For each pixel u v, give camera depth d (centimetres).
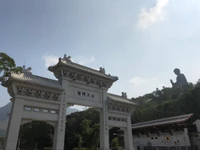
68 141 6506
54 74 3247
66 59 3192
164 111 7462
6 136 2236
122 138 6581
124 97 4206
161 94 12344
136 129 5228
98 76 3472
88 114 8719
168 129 4438
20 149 6438
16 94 2433
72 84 3133
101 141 3281
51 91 2744
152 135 4862
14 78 2383
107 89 3716
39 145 6625
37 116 2556
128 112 3959
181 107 6888
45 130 6831
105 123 3397
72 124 8056
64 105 2873
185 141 3988
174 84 16188
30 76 2775
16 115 2345
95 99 3428
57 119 2745
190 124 4219
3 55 2325
